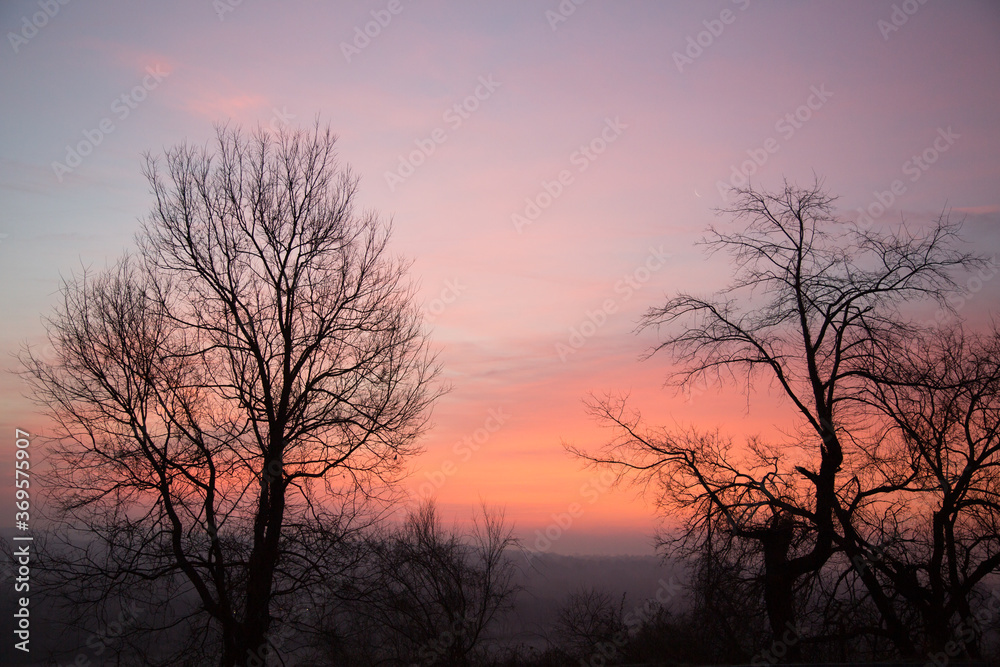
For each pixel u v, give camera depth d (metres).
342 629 17.97
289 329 18.61
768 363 18.95
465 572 20.66
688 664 16.83
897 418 17.56
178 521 16.66
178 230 18.73
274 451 17.66
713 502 18.28
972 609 17.34
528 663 19.66
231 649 16.50
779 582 17.86
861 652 18.80
